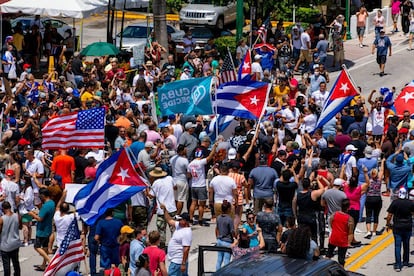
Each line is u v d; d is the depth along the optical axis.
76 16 49.56
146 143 30.48
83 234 28.23
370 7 74.88
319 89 44.78
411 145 33.78
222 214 25.56
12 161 30.42
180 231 24.45
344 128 38.53
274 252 21.17
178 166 30.62
